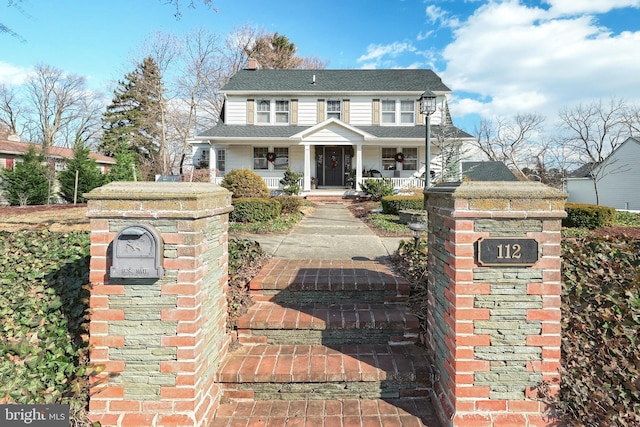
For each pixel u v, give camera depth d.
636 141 20.09
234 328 3.19
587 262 3.71
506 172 20.22
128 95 31.28
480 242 2.22
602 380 2.38
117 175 18.70
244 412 2.54
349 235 7.32
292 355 2.95
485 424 2.22
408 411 2.55
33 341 2.77
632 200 20.45
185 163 28.30
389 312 3.38
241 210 8.88
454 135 15.27
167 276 2.26
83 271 3.48
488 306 2.24
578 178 23.36
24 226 7.11
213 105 27.44
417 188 14.71
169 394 2.26
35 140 30.16
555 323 2.24
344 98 17.83
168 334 2.27
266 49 30.19
